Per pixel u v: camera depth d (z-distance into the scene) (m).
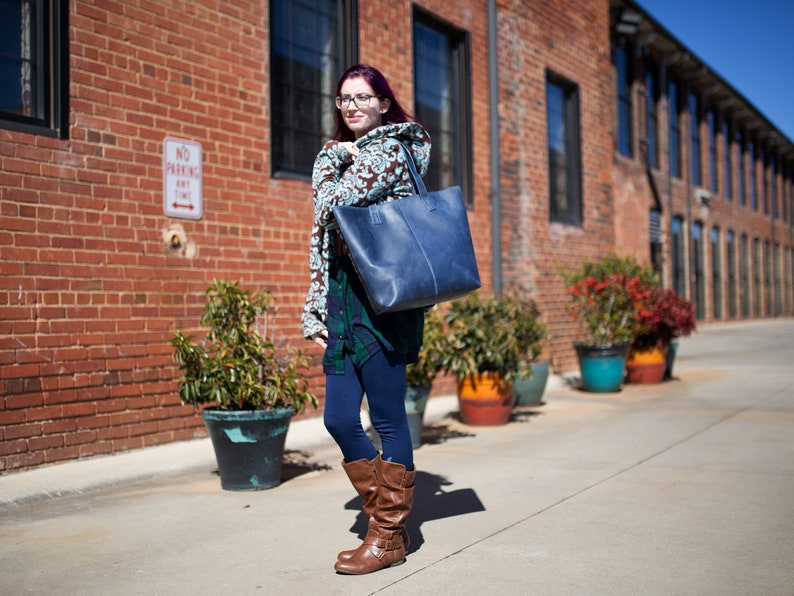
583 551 2.99
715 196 22.66
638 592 2.54
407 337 2.76
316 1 6.82
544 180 9.77
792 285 32.88
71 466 4.55
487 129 8.82
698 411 6.80
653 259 17.28
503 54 9.08
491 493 3.98
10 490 4.04
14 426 4.36
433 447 5.44
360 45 7.12
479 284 2.69
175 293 5.32
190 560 3.00
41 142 4.55
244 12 5.93
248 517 3.65
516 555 2.96
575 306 10.13
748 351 13.64
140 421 5.06
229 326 4.39
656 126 17.69
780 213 31.31
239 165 5.84
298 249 6.33
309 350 6.39
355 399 2.80
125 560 3.02
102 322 4.85
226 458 4.21
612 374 8.24
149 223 5.16
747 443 5.23
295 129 6.57
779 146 30.16
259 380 4.41
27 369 4.44
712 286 22.44
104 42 4.93
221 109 5.71
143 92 5.16
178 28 5.41
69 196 4.70
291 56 6.54
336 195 2.63
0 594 2.67
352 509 3.78
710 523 3.36
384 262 2.53
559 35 10.30
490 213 8.77
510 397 6.36
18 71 4.59
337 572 2.80
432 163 8.16
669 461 4.71
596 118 11.23
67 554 3.11
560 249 10.11
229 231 5.74
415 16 7.98
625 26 13.46
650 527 3.31
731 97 22.86
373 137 2.74
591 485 4.12
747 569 2.75
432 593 2.56
